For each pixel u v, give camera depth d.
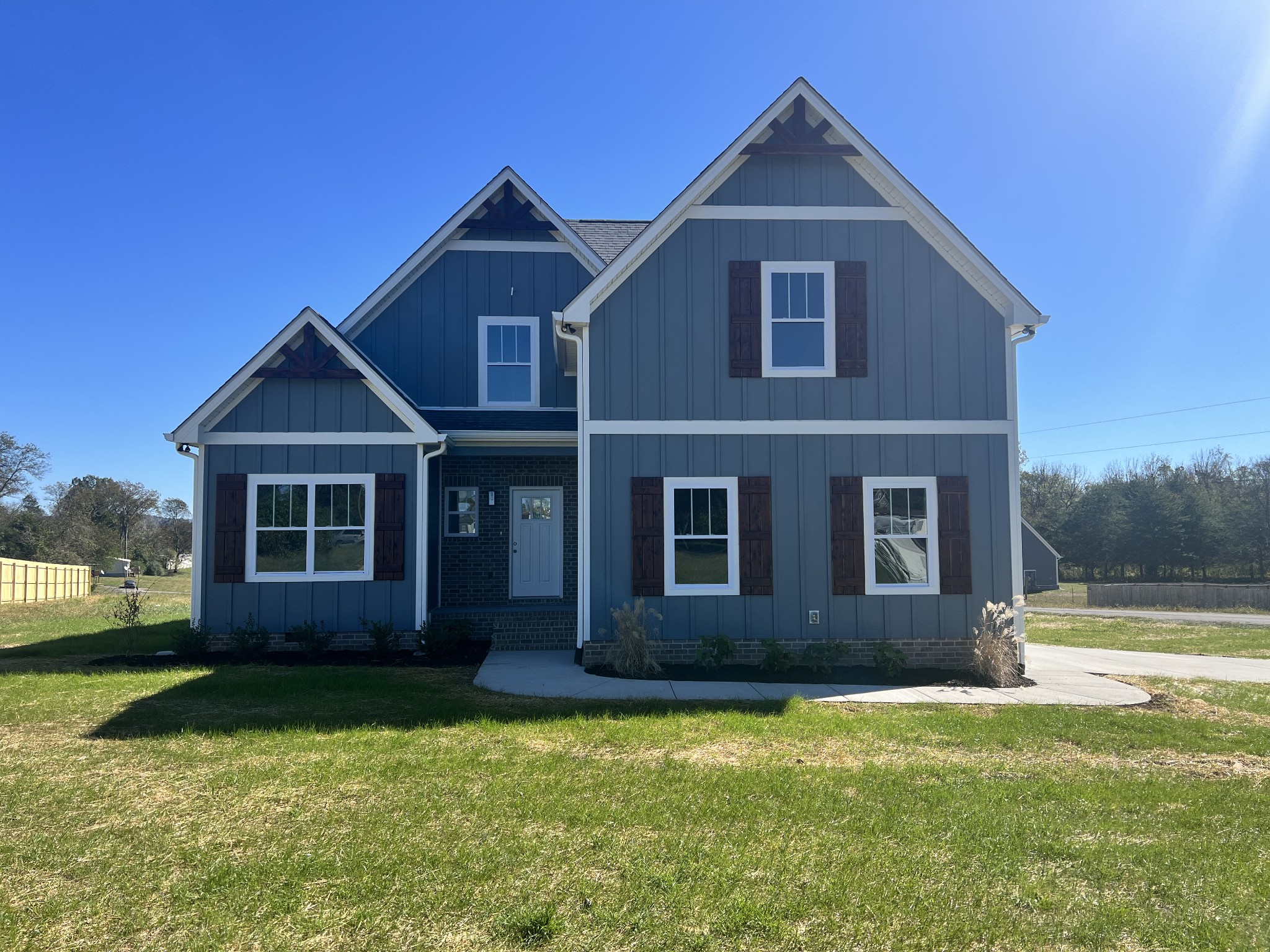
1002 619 12.19
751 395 12.88
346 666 12.22
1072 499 65.38
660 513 12.63
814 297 13.12
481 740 7.62
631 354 12.84
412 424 13.56
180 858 4.85
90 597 35.09
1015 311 13.02
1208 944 4.06
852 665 12.61
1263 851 5.27
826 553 12.77
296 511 13.41
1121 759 7.56
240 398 13.45
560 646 14.22
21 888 4.46
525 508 16.08
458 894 4.39
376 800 5.89
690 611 12.56
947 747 7.81
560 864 4.80
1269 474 61.72
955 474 12.96
